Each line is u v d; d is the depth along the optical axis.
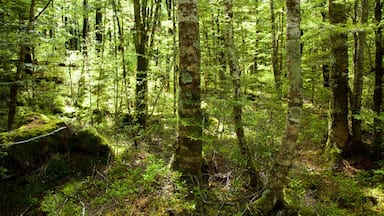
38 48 12.02
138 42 9.84
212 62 11.11
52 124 7.43
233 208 5.68
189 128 5.99
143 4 10.02
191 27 5.80
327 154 8.84
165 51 10.89
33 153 6.83
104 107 11.20
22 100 10.39
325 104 12.71
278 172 5.45
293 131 5.22
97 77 10.96
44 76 12.44
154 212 5.54
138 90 9.74
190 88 5.89
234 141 8.02
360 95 8.55
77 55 11.96
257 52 14.30
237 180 6.22
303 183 7.32
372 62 11.41
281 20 13.44
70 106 11.43
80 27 19.58
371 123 8.69
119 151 7.98
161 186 5.99
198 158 6.15
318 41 9.38
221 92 8.08
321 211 5.96
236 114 6.30
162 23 11.22
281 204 5.47
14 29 7.54
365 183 7.43
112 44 12.33
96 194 6.30
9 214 6.02
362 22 8.23
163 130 9.36
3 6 7.93
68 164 7.06
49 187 6.57
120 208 5.75
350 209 6.51
